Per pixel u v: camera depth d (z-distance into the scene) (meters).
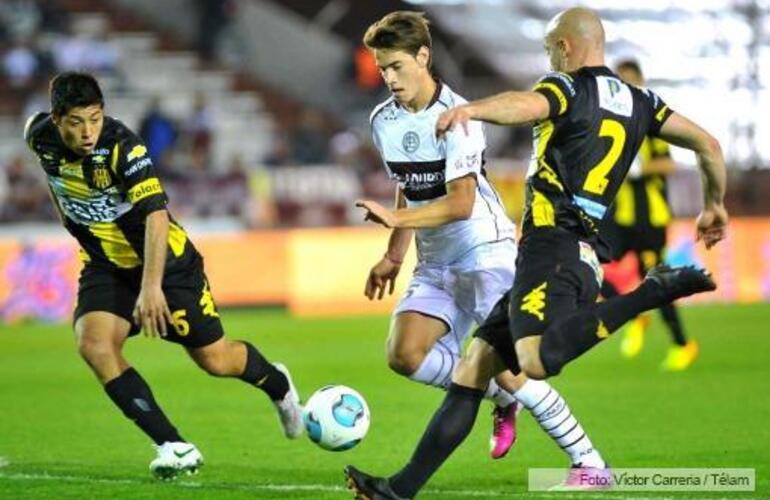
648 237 44.22
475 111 19.36
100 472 26.33
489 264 25.36
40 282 70.19
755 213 89.62
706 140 22.47
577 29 21.89
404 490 21.00
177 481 24.92
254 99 97.50
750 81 92.88
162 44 98.50
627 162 21.89
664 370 44.56
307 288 73.38
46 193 79.88
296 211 83.31
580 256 21.30
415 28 23.75
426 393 39.81
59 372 47.03
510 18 106.38
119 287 25.08
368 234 74.25
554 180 21.44
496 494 23.19
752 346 51.56
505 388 24.00
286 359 49.97
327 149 87.31
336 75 99.62
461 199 22.95
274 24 101.00
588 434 31.09
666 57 98.69
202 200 81.94
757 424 32.09
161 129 81.25
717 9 97.12
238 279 72.94
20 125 89.19
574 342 20.36
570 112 21.19
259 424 33.72
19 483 24.81
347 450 26.86
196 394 40.09
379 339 57.66
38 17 93.25
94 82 23.52
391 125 24.59
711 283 20.56
